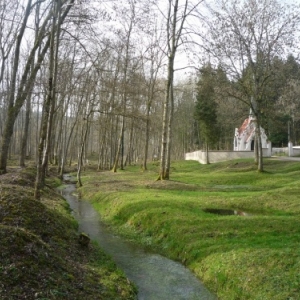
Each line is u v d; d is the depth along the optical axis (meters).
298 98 38.62
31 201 13.10
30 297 6.98
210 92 39.12
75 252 11.16
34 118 77.81
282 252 10.37
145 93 44.34
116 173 43.56
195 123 83.50
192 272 11.48
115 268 11.15
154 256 13.12
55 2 16.52
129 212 18.28
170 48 29.19
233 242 12.37
